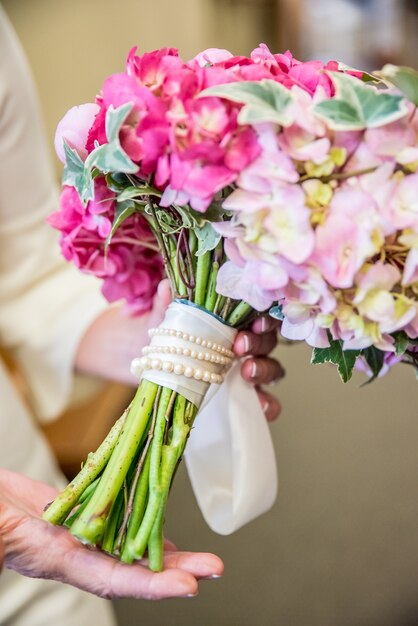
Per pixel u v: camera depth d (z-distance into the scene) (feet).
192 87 1.86
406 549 5.16
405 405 6.56
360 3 10.44
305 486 5.73
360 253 1.79
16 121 3.37
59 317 3.61
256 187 1.82
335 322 1.93
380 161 1.82
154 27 9.61
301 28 10.58
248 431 2.39
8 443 3.15
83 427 4.67
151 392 2.07
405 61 10.63
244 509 2.37
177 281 2.14
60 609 3.06
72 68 9.27
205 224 1.94
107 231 2.20
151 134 1.84
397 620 4.60
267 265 1.86
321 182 1.83
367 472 5.82
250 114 1.77
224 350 2.15
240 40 10.45
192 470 2.44
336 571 5.02
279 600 4.82
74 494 2.04
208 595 4.91
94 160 1.93
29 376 3.73
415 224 1.79
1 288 3.59
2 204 3.48
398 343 1.98
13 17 8.96
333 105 1.80
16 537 2.04
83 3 9.10
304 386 6.91
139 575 1.97
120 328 3.46
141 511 2.01
